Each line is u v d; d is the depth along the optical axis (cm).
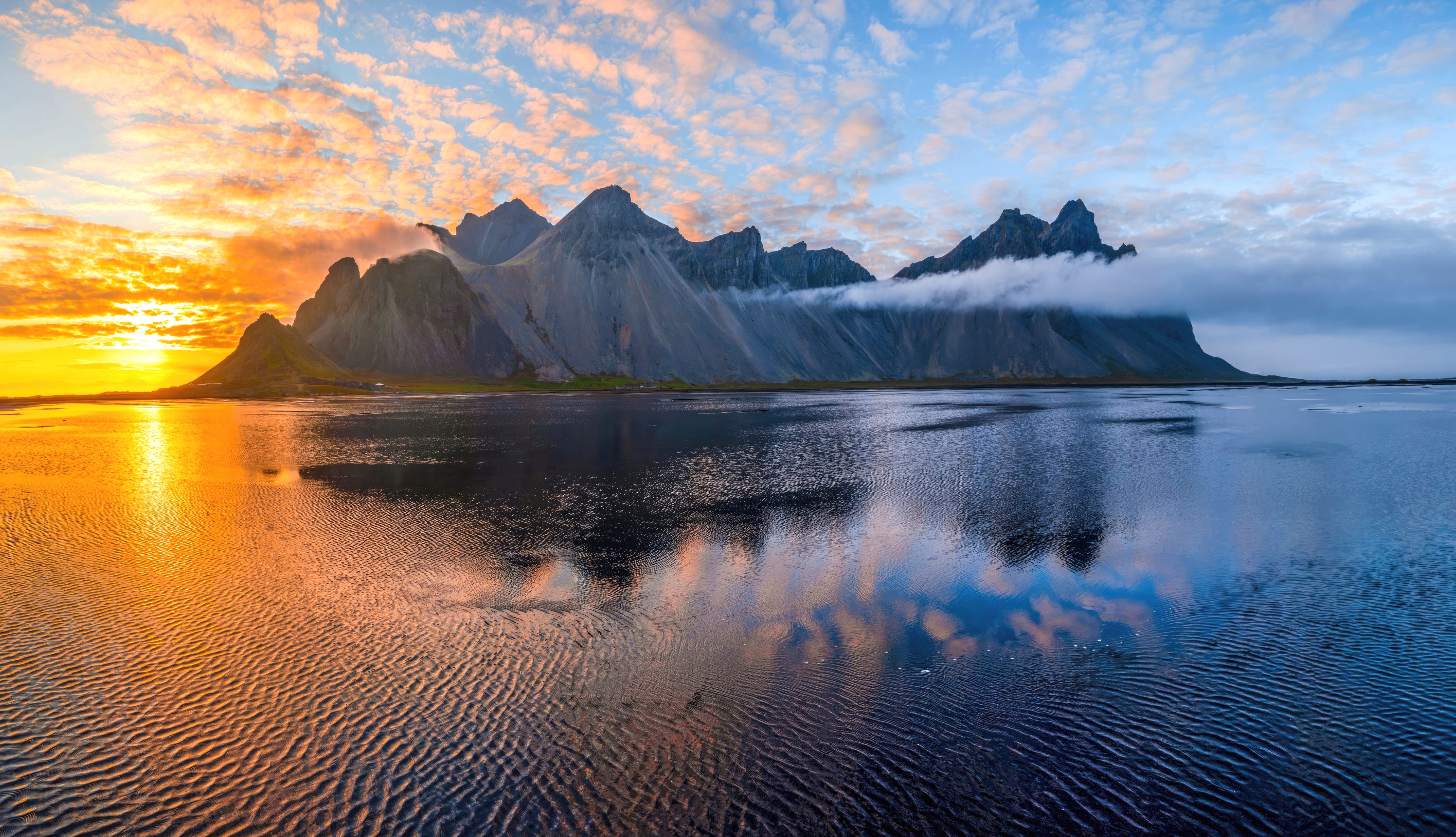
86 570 2494
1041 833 1098
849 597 2231
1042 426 8912
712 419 10575
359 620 2008
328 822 1122
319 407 14938
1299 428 8294
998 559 2661
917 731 1395
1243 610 2072
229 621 1991
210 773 1250
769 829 1105
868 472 4925
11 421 10719
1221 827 1112
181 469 5156
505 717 1452
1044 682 1608
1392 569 2475
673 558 2698
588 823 1120
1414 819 1123
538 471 5031
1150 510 3559
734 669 1694
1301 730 1380
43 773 1241
